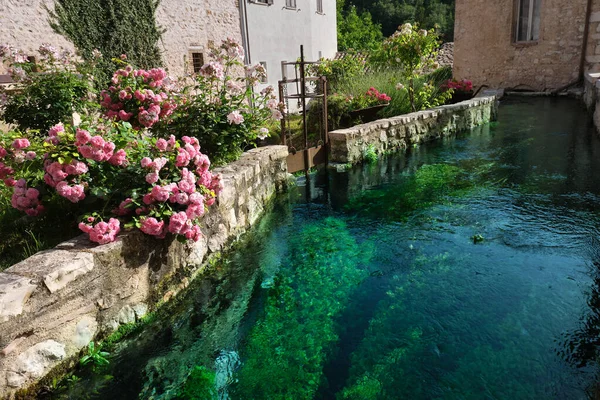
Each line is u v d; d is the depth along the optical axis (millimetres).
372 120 8273
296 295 3336
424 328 2879
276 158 5453
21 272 2242
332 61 11211
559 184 5473
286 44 14352
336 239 4285
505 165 6438
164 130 4281
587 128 8359
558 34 12633
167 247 3092
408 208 5008
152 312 2990
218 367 2594
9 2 6879
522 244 3955
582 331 2775
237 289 3418
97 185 2996
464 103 9133
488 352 2635
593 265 3541
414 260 3791
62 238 3072
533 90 13586
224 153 4633
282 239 4316
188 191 2986
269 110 4828
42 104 5312
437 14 37156
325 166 6730
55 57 5672
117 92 4156
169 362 2615
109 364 2549
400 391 2371
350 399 2330
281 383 2465
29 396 2172
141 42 9250
